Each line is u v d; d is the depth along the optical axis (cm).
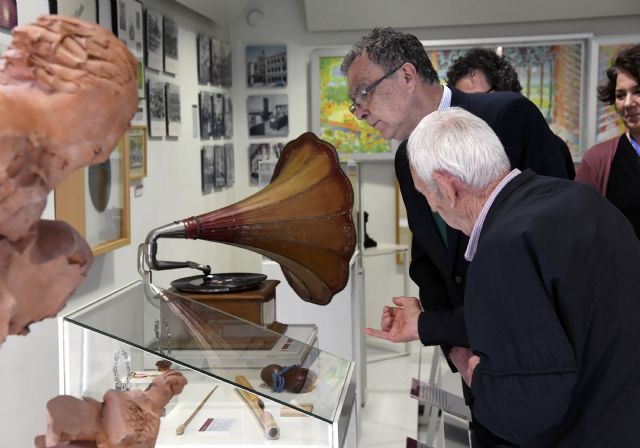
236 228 196
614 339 148
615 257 150
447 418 242
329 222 207
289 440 170
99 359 162
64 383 162
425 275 245
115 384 161
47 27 81
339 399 156
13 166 78
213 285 223
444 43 573
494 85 323
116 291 180
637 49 276
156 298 180
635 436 149
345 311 355
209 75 536
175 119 458
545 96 576
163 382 115
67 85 80
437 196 166
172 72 453
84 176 315
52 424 98
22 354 271
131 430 104
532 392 143
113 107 83
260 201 200
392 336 217
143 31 403
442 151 160
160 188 435
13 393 266
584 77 570
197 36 509
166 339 154
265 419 170
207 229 193
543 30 579
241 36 607
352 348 356
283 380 149
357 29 592
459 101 227
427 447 230
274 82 607
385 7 569
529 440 161
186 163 484
